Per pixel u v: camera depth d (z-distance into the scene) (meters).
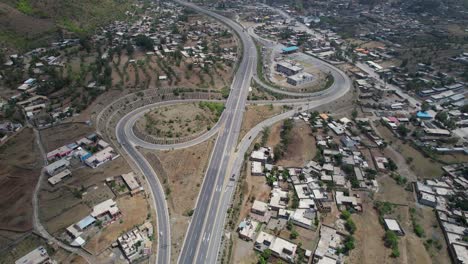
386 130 195.50
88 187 142.12
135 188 143.25
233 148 174.88
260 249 119.62
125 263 113.69
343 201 139.88
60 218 126.88
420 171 163.00
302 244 122.38
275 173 156.00
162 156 165.88
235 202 140.25
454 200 143.25
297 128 193.38
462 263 115.38
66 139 169.50
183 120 193.88
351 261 116.12
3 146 158.75
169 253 118.00
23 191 136.38
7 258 112.94
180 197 142.25
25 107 190.38
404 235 127.69
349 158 166.88
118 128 187.00
